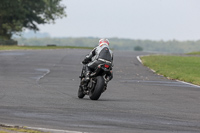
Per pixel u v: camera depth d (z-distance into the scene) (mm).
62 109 41750
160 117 39406
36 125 33094
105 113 40250
